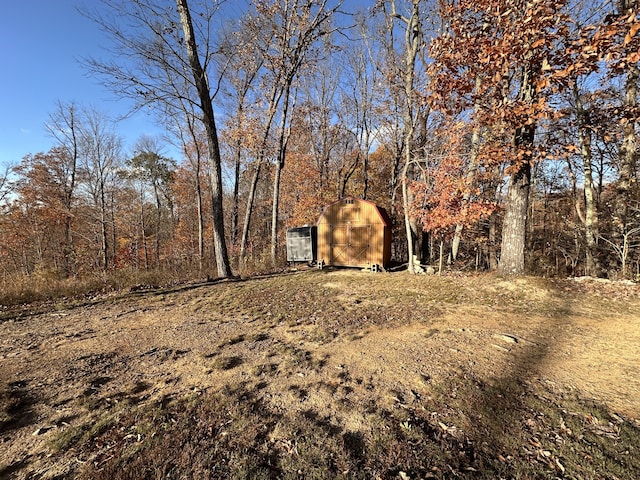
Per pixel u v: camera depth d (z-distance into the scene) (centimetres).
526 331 482
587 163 1095
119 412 294
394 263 1475
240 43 1392
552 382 331
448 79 764
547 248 1636
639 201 935
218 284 933
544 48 608
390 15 1266
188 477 214
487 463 222
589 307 589
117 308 680
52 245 2312
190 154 2358
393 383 336
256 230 2962
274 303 694
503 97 741
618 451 229
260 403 304
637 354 393
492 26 696
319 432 257
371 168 2559
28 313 646
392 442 245
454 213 947
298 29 1395
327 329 516
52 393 332
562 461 222
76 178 2236
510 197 828
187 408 296
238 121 1734
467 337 461
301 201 2244
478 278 846
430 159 1004
